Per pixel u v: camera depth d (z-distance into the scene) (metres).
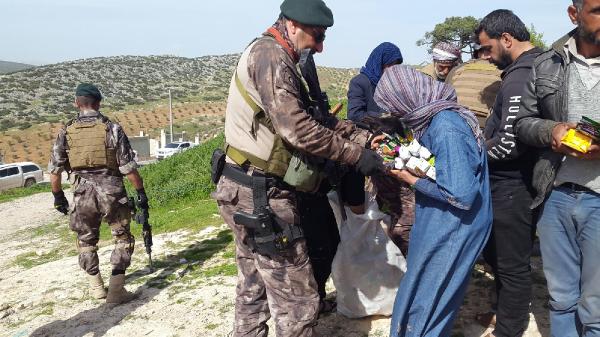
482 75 3.40
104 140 4.31
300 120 2.35
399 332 2.53
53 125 84.31
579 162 2.38
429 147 2.40
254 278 2.87
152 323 3.99
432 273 2.43
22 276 5.65
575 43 2.37
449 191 2.29
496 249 2.87
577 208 2.40
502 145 2.71
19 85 113.94
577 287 2.56
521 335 3.15
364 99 4.01
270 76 2.38
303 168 2.54
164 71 144.75
